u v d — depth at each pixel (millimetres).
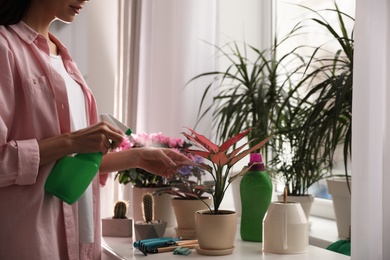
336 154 2047
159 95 2188
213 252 1333
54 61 1359
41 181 1225
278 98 2037
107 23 2492
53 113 1250
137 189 1738
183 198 1608
